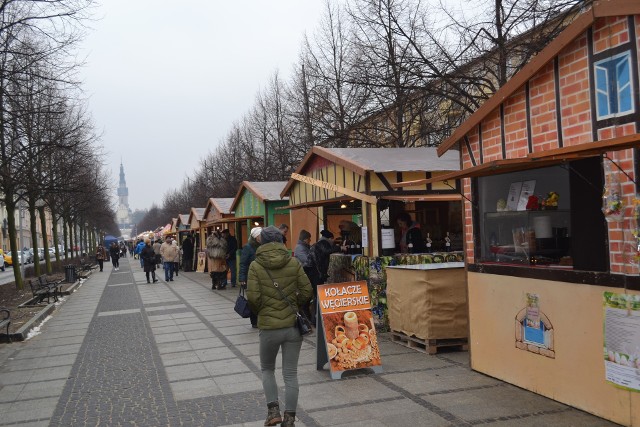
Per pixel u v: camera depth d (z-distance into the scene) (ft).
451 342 25.26
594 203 16.12
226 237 63.31
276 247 17.33
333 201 36.17
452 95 44.75
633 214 14.85
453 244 38.83
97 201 126.93
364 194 32.17
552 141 18.03
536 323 18.49
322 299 22.47
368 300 22.81
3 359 28.58
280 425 16.87
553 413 16.79
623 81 15.37
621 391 15.40
